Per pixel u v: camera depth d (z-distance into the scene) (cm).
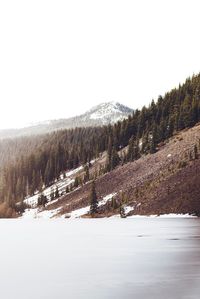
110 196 17162
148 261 4559
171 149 17875
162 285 3266
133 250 5569
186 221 11688
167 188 14962
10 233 9188
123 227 10125
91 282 3459
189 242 6362
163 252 5269
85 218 16550
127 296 2916
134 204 15488
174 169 15938
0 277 3762
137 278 3578
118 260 4703
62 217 18062
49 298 2930
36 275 3847
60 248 6012
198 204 13338
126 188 16938
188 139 17900
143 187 16088
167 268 4069
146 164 18025
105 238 7425
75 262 4625
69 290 3172
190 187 14175
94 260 4759
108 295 2967
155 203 14550
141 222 12038
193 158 15962
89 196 18388
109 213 15975
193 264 4300
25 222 15775
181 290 3075
